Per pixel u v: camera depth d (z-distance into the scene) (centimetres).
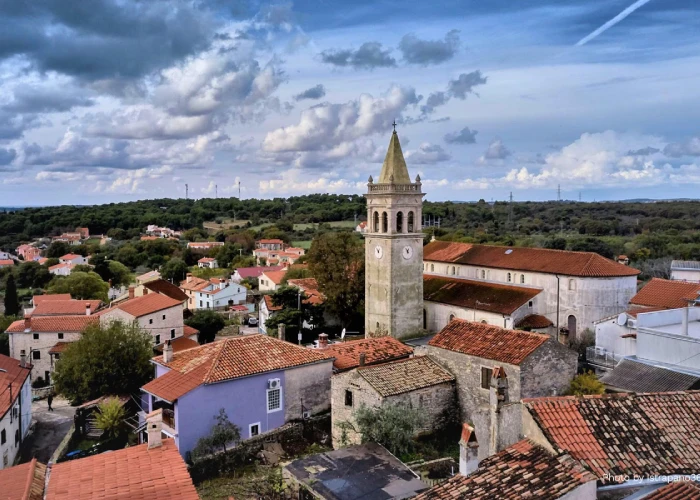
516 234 16500
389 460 3244
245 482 3444
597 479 1728
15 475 2502
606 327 5381
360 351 4975
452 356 4147
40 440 5112
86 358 5497
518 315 6812
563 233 16812
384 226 7194
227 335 9481
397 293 7156
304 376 4534
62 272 15162
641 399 2136
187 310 9662
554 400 2058
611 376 3969
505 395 2372
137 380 5612
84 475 2503
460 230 16838
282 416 4416
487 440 2664
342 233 9031
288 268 13662
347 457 3284
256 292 13075
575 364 4000
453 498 1809
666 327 4481
